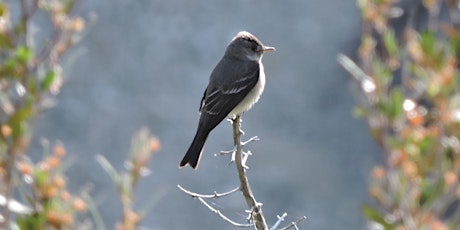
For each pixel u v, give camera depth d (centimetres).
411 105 852
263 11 2080
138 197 1759
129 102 1928
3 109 754
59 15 823
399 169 846
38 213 705
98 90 1919
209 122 783
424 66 859
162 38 2012
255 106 1980
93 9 1994
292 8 2097
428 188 830
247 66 810
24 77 755
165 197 1775
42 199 712
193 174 1830
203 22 2045
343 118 1994
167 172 1831
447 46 868
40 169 716
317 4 2109
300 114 1991
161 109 1938
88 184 1725
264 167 1898
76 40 827
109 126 1880
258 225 609
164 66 1984
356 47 2073
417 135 834
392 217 831
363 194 1877
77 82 1906
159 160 1847
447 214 1234
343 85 2036
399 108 848
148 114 1925
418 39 948
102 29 1978
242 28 2055
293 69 2042
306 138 1964
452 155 830
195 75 1988
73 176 1767
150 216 1739
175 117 1933
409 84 900
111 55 1967
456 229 885
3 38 772
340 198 1873
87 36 1962
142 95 1947
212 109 790
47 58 810
